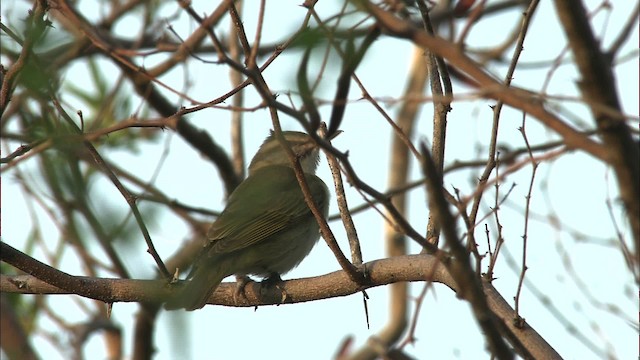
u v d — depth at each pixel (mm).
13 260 10141
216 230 13000
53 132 8805
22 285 10891
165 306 10273
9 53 10289
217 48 6719
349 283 10469
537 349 8500
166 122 8844
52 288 10836
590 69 4902
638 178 5051
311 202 9352
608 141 5031
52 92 8805
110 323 15211
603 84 4930
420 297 7523
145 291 10430
